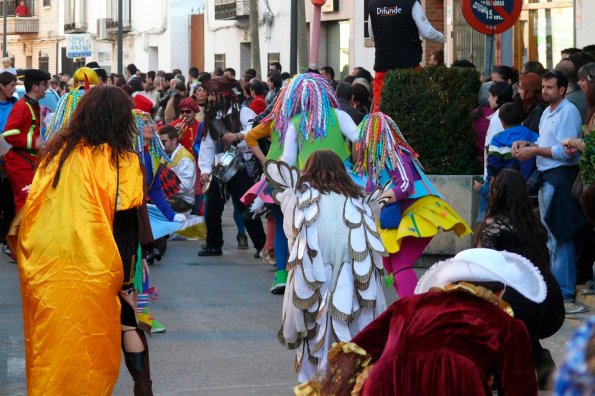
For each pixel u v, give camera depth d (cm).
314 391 456
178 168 1423
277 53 3569
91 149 616
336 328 673
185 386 767
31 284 608
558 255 1013
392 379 413
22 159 1325
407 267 901
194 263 1327
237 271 1266
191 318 998
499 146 1052
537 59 2091
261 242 1356
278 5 3541
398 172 876
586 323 237
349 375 448
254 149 1052
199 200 1543
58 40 5731
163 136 1417
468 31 2309
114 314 611
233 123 1316
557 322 653
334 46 3172
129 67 2947
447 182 1219
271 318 1000
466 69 1250
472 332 415
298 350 702
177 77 2544
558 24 2009
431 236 888
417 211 893
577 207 1005
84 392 600
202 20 4312
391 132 888
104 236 606
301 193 694
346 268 678
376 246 684
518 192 657
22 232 618
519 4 1270
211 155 1347
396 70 1249
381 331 443
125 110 625
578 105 1091
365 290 676
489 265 441
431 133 1239
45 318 602
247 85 1744
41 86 1338
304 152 952
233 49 3984
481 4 1264
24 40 6169
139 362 657
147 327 763
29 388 609
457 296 428
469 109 1245
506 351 415
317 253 676
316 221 681
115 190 613
